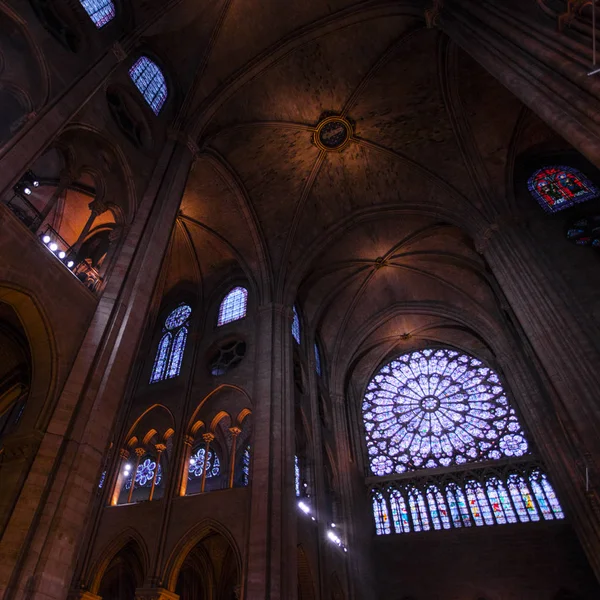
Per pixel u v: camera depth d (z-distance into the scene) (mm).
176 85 17719
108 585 20234
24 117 9906
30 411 9406
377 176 22875
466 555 22875
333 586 18953
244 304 23375
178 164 15742
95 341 10539
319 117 20969
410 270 27641
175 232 23891
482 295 26609
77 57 12016
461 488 24859
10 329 12742
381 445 28375
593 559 16734
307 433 21547
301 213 23250
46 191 14961
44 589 7781
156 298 24500
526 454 24719
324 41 18531
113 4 14500
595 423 11898
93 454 9453
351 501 23203
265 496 15219
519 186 19656
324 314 28625
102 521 17438
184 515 16531
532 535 22344
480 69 18172
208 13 17203
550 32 9383
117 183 13305
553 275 15422
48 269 10148
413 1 15844
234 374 20125
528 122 19375
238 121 19859
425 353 31281
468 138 19828
